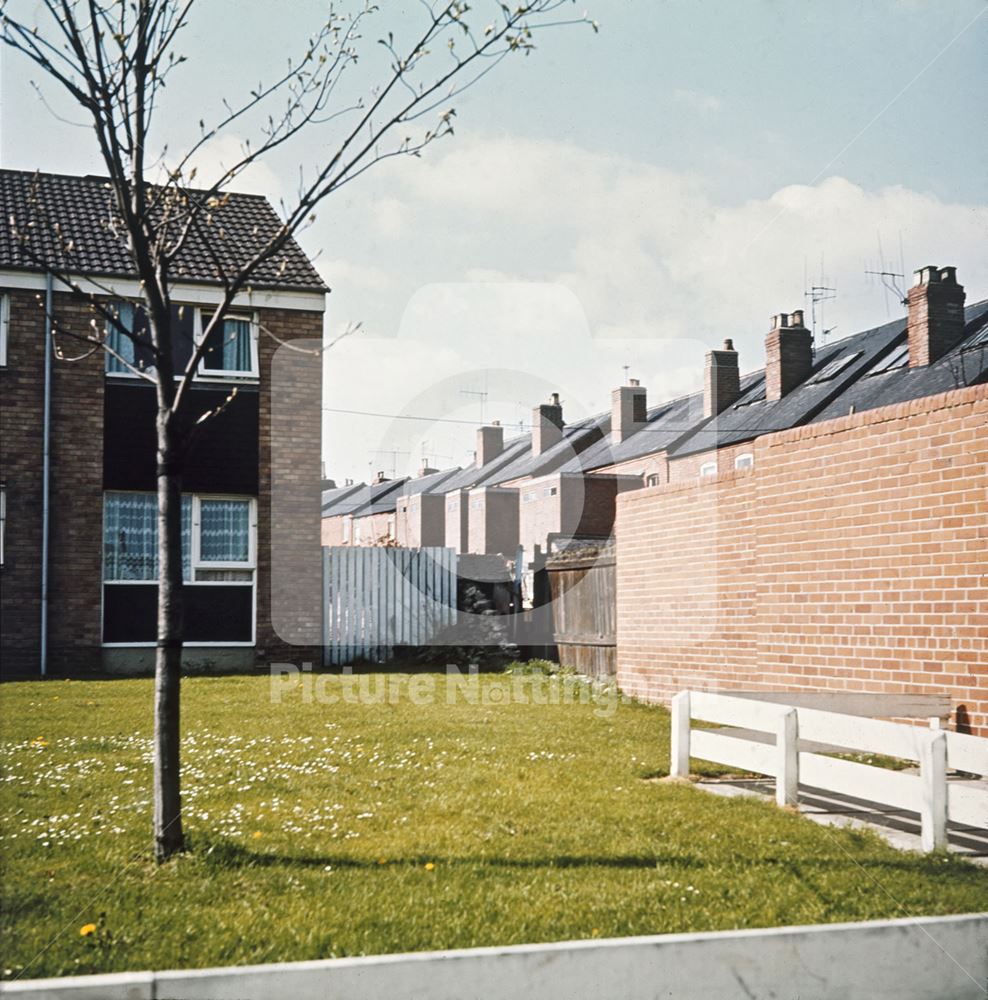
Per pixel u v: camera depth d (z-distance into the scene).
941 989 4.02
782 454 8.55
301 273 13.27
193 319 12.76
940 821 5.42
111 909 4.39
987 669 6.79
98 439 12.58
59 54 5.39
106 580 12.70
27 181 8.38
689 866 5.07
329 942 4.05
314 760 7.24
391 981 3.53
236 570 13.38
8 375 12.15
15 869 4.86
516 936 4.11
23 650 12.25
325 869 4.94
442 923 4.25
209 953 3.94
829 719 6.28
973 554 6.91
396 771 6.98
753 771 7.42
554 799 6.35
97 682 10.74
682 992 3.75
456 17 5.38
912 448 7.39
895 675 7.45
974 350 17.06
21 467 12.27
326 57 5.50
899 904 4.50
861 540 7.75
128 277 11.82
